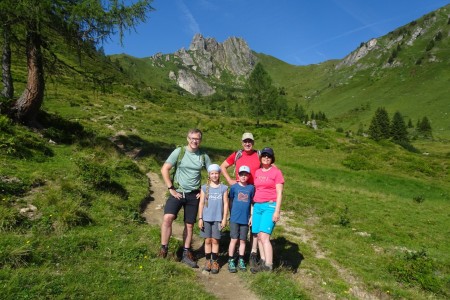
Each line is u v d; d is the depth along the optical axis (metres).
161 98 78.75
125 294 4.94
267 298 5.86
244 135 7.25
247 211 6.98
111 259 6.04
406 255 10.55
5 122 12.35
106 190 10.18
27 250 5.44
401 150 49.88
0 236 5.82
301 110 137.75
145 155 19.83
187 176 6.72
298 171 28.11
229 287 6.22
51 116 17.78
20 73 43.97
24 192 8.20
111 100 48.22
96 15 14.27
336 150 38.75
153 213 10.38
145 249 6.64
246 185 7.04
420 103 176.12
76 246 6.11
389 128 109.69
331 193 20.44
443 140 120.81
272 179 6.97
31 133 13.94
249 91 52.88
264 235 6.84
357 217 15.52
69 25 14.03
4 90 15.52
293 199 16.70
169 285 5.49
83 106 36.59
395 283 8.83
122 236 7.14
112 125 30.33
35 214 7.16
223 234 9.31
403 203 21.05
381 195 22.75
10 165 9.62
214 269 6.68
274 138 43.25
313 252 9.50
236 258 7.61
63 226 6.93
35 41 14.71
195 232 9.34
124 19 14.95
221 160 26.12
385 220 15.91
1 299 4.22
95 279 5.16
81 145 15.41
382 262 10.08
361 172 31.16
